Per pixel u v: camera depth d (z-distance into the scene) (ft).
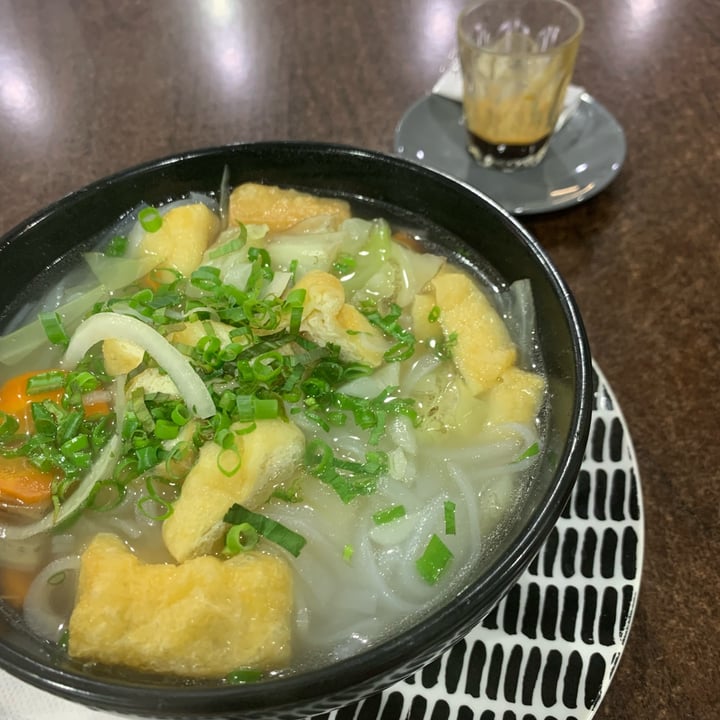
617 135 1.57
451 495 0.96
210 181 1.21
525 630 0.94
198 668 0.81
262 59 1.80
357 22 1.89
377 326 1.07
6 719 0.87
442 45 1.83
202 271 1.08
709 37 1.82
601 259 1.41
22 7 1.95
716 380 1.24
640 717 0.94
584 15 1.88
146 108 1.70
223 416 0.92
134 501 0.94
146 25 1.90
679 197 1.50
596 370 1.18
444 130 1.63
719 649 0.99
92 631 0.80
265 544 0.91
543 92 1.48
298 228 1.18
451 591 0.88
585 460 1.08
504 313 1.10
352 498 0.95
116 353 1.00
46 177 1.57
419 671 0.91
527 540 0.78
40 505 0.94
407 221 1.21
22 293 1.12
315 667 0.83
